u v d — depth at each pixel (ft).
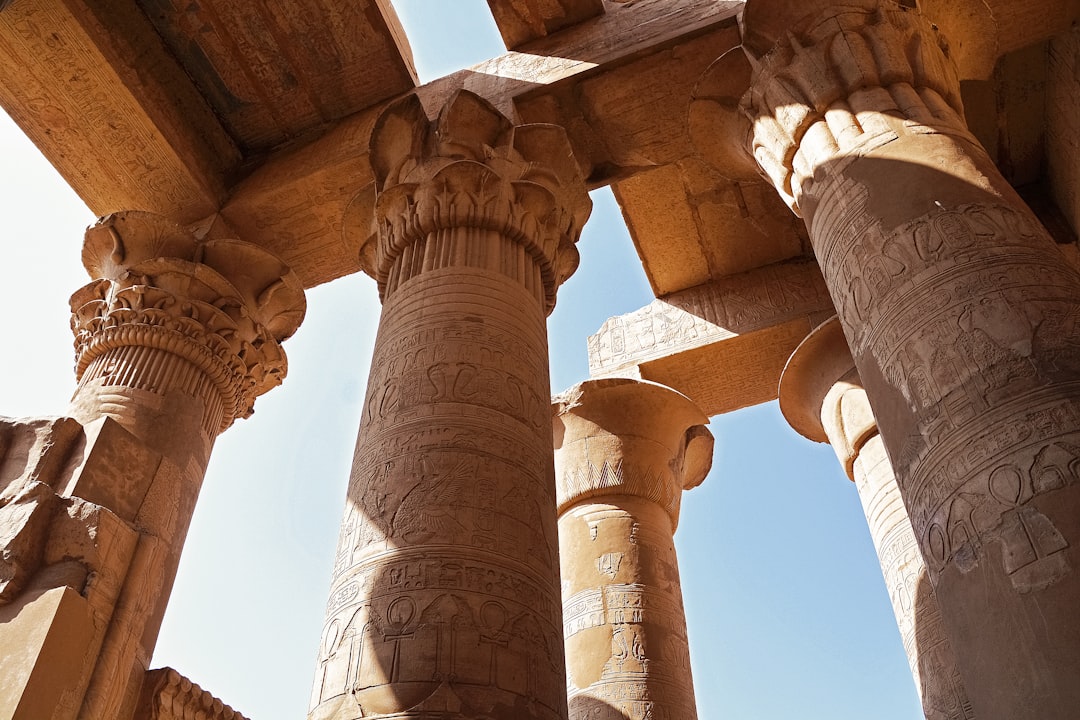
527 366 19.20
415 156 23.72
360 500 16.53
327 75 32.07
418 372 18.21
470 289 20.12
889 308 16.17
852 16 21.06
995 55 24.40
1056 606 11.22
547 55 30.58
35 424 22.61
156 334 26.40
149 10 29.78
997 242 15.76
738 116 23.72
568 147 25.09
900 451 14.97
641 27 29.35
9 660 17.61
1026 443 12.85
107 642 19.56
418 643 13.66
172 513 23.58
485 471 16.40
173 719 21.20
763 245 37.09
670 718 27.20
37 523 19.85
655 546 31.45
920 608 25.68
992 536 12.48
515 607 14.67
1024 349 13.88
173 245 28.78
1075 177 28.48
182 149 30.55
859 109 19.70
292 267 32.78
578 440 33.65
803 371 31.99
